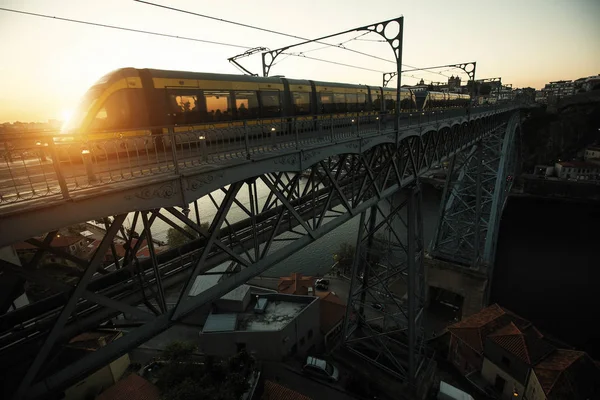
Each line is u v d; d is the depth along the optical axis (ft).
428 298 105.91
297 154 29.40
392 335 78.54
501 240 156.87
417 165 55.42
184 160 22.26
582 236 158.40
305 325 77.25
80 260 22.06
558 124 242.78
